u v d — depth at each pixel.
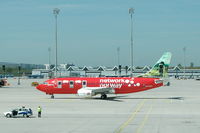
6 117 57.31
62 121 52.50
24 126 47.59
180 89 137.38
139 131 43.12
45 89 92.94
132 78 92.31
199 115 59.31
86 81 91.88
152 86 91.62
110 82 91.69
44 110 66.94
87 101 85.00
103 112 63.91
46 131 43.44
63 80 92.50
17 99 90.06
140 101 85.38
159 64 93.19
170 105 76.00
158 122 51.06
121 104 78.12
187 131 43.00
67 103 80.19
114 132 42.53
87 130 44.06
